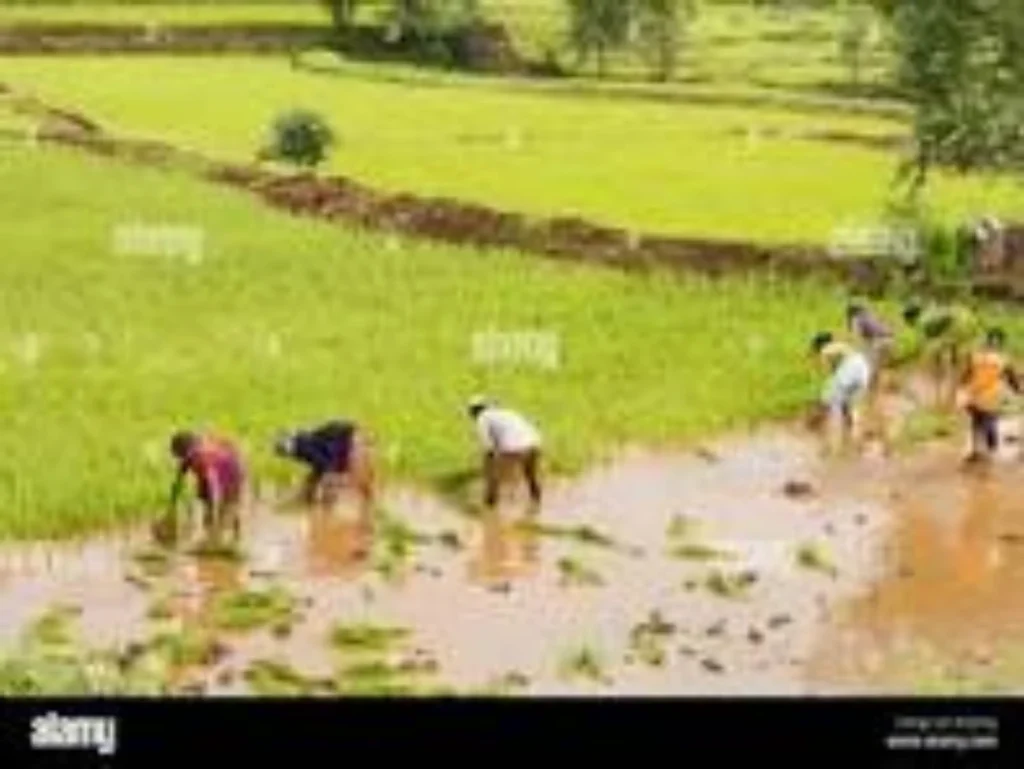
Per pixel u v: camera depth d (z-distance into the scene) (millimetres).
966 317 64125
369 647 36906
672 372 59344
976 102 75688
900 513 47531
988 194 88938
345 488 47719
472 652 36750
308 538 44000
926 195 88250
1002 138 76062
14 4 159125
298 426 50812
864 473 51188
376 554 43031
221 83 134500
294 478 47688
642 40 144250
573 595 40562
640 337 63281
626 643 37344
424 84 135625
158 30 157000
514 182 91438
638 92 130000
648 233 77375
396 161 98125
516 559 43000
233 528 43469
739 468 51156
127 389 53938
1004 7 74312
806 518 46875
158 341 59594
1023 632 38688
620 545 44219
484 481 48281
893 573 42656
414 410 53188
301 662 36062
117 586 40250
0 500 44250
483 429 46312
